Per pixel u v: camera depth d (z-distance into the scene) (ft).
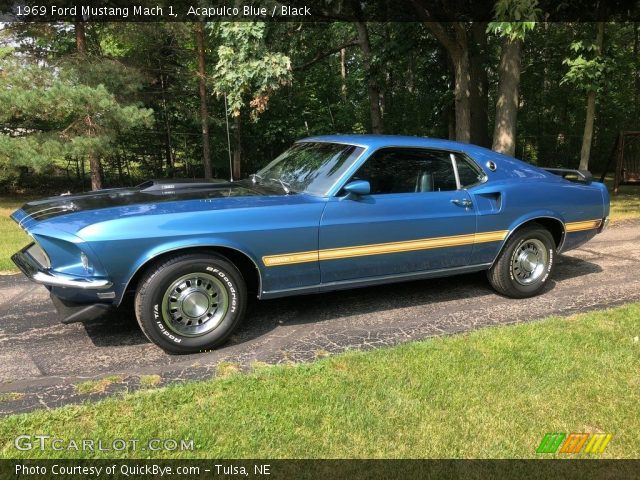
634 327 13.85
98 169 45.62
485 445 8.86
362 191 13.58
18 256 13.84
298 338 13.73
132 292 12.57
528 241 16.93
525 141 73.46
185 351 12.61
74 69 40.14
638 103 72.79
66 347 13.12
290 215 13.17
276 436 9.05
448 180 15.72
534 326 14.02
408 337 13.79
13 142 36.91
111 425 9.35
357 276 14.47
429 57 59.88
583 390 10.57
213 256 12.61
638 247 24.58
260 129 61.62
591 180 18.63
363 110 73.31
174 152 61.00
